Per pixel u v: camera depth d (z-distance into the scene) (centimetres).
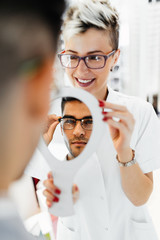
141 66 252
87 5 65
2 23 20
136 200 69
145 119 78
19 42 21
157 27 246
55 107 55
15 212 25
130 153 63
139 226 77
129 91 261
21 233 25
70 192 51
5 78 20
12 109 21
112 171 74
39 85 24
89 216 75
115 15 70
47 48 24
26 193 113
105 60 71
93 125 52
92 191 73
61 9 25
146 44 250
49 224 113
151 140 77
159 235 153
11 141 22
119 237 80
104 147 74
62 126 57
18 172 25
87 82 74
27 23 21
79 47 69
